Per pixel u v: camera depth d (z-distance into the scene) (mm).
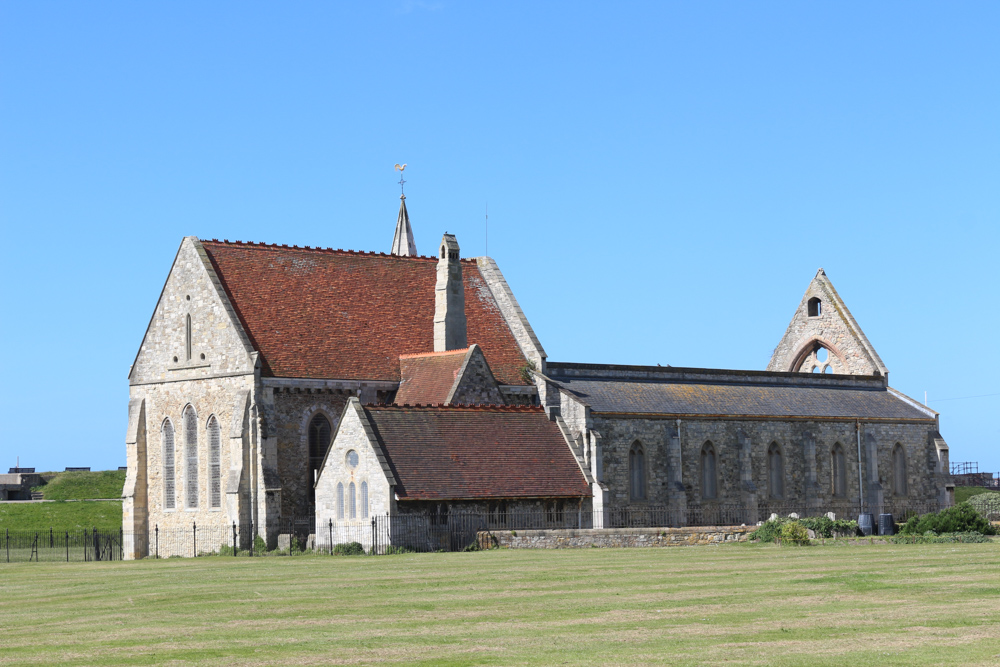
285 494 75312
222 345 77125
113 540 90875
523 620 29641
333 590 38188
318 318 80625
